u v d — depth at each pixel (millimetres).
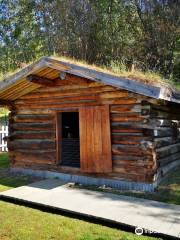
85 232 5262
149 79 7414
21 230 5348
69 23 27359
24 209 6527
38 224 5633
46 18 29812
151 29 23297
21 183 8719
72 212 6023
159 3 23453
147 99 7523
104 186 8086
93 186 8188
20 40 32844
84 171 8469
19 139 9984
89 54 25891
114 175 8062
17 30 33062
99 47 25766
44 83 8742
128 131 7867
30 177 9414
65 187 7934
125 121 7918
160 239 4945
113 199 6758
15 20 33625
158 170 7992
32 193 7328
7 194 7246
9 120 10133
